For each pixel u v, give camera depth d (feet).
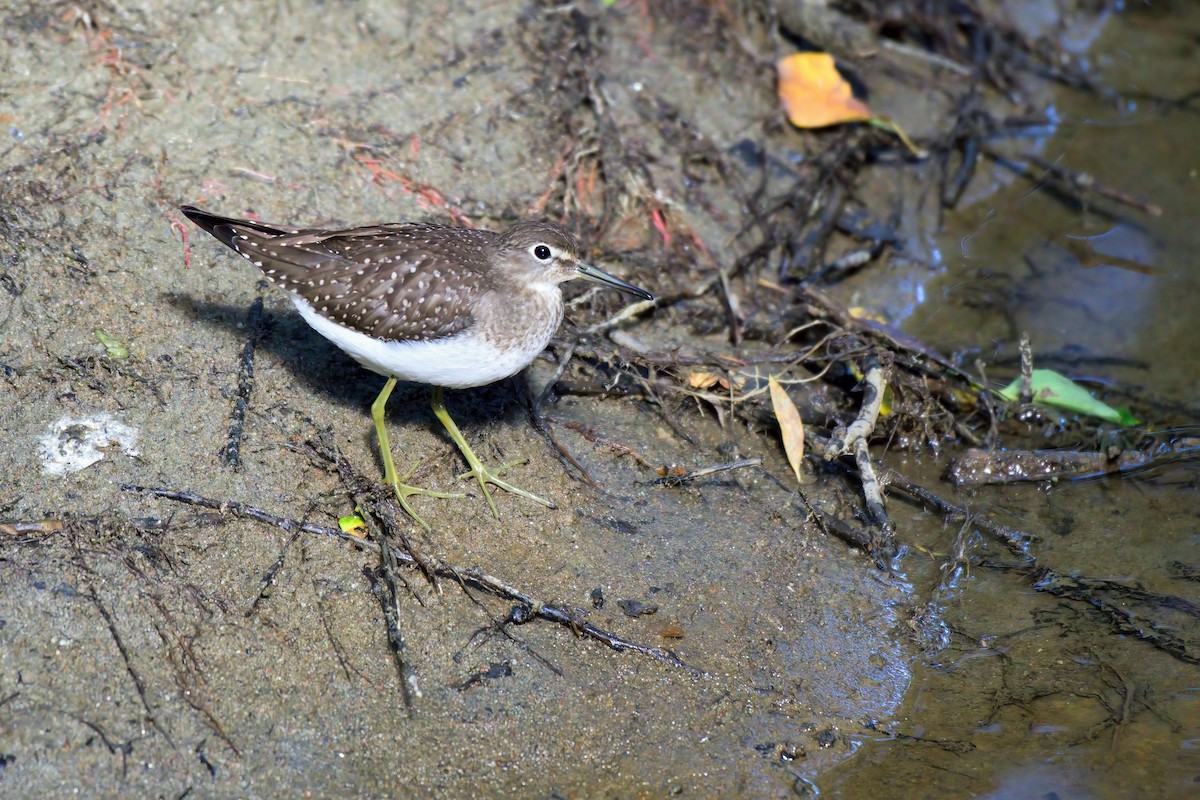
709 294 44.01
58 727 27.71
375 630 30.96
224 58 43.57
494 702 30.19
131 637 29.37
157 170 39.65
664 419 39.63
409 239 34.06
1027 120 53.57
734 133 49.19
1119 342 45.39
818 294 43.68
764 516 37.01
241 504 32.17
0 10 42.06
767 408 40.11
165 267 37.37
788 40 53.52
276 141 41.88
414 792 28.30
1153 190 51.55
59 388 33.91
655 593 33.78
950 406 41.75
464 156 44.09
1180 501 39.11
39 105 40.34
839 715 31.60
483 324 32.91
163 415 33.91
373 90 44.65
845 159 49.37
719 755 30.14
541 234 34.35
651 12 51.26
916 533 37.55
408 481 34.88
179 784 27.48
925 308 46.55
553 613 32.09
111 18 43.06
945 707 32.09
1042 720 31.71
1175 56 57.31
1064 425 42.11
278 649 30.04
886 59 54.19
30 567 30.01
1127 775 30.12
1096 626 34.55
